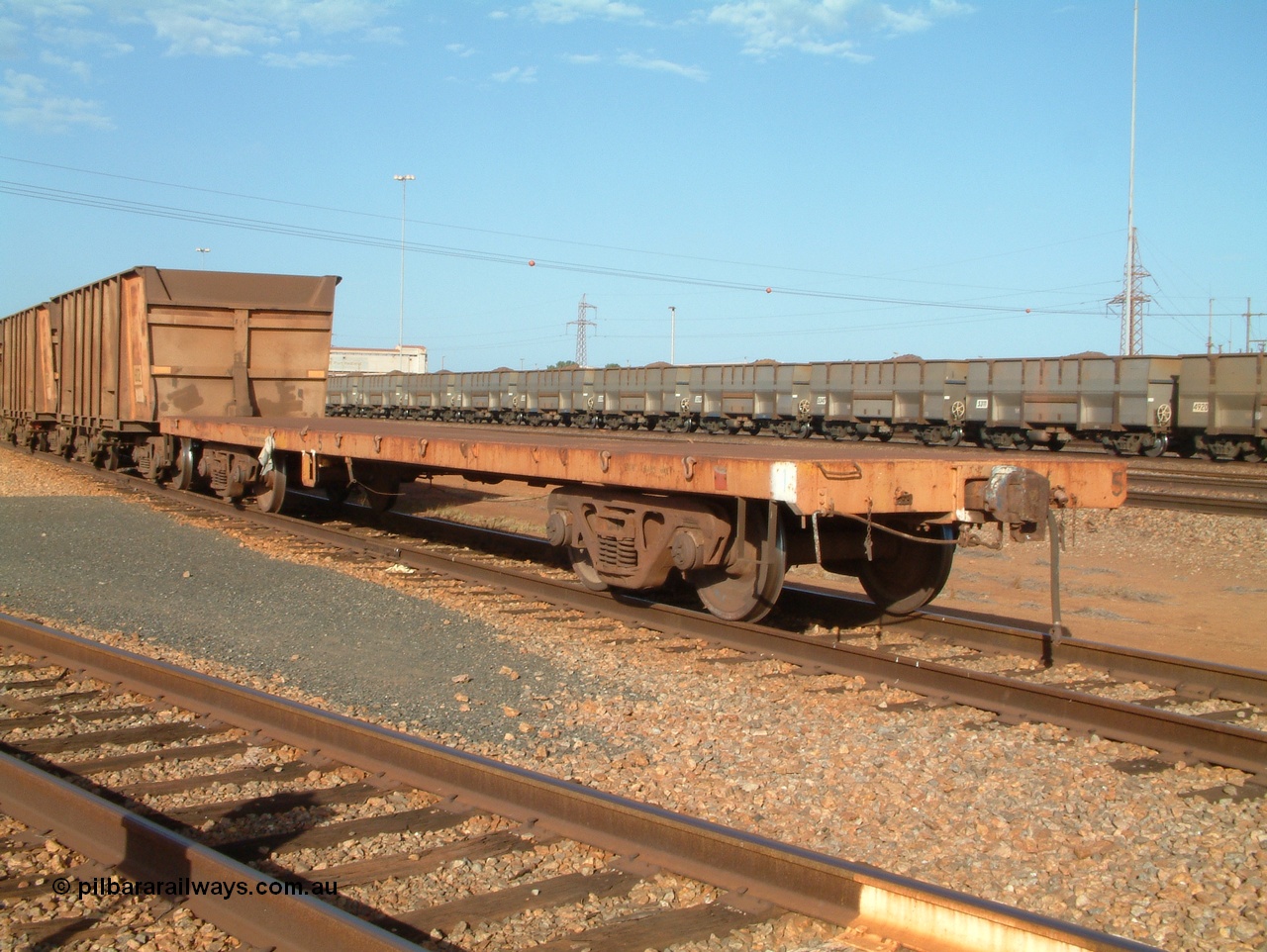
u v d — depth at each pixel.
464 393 59.00
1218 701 7.00
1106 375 30.22
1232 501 15.21
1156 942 3.84
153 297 16.67
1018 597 10.95
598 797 4.43
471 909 3.87
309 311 17.97
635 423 48.03
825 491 7.05
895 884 3.63
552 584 9.80
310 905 3.52
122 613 9.14
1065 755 5.81
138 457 18.88
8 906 3.88
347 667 7.57
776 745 5.90
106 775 5.28
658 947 3.63
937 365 34.97
